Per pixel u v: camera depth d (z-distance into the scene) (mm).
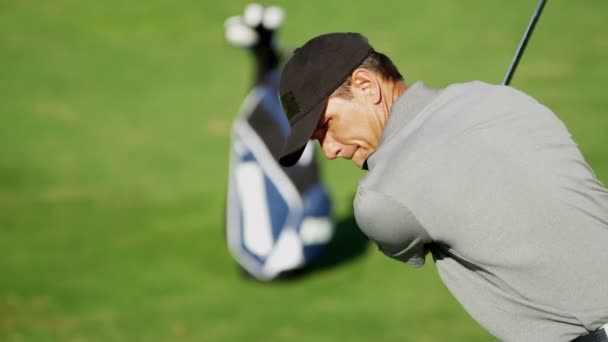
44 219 27562
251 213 23578
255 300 22719
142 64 40969
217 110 36188
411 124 9516
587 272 8875
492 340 19953
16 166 31500
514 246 8938
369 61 9773
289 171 23453
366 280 23172
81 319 22000
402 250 9648
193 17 45312
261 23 23438
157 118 35688
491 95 9562
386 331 20703
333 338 20594
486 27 41719
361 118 9742
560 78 36094
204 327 21453
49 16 46375
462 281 9516
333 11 44375
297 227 23438
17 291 23406
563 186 9000
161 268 24438
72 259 25094
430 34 41500
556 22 41781
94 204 28531
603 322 8914
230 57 41188
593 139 30422
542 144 9195
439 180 9094
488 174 9023
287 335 20875
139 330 21391
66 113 36281
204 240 25938
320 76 9680
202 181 30016
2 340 21016
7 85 39156
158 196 29031
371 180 9461
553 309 9031
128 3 47219
